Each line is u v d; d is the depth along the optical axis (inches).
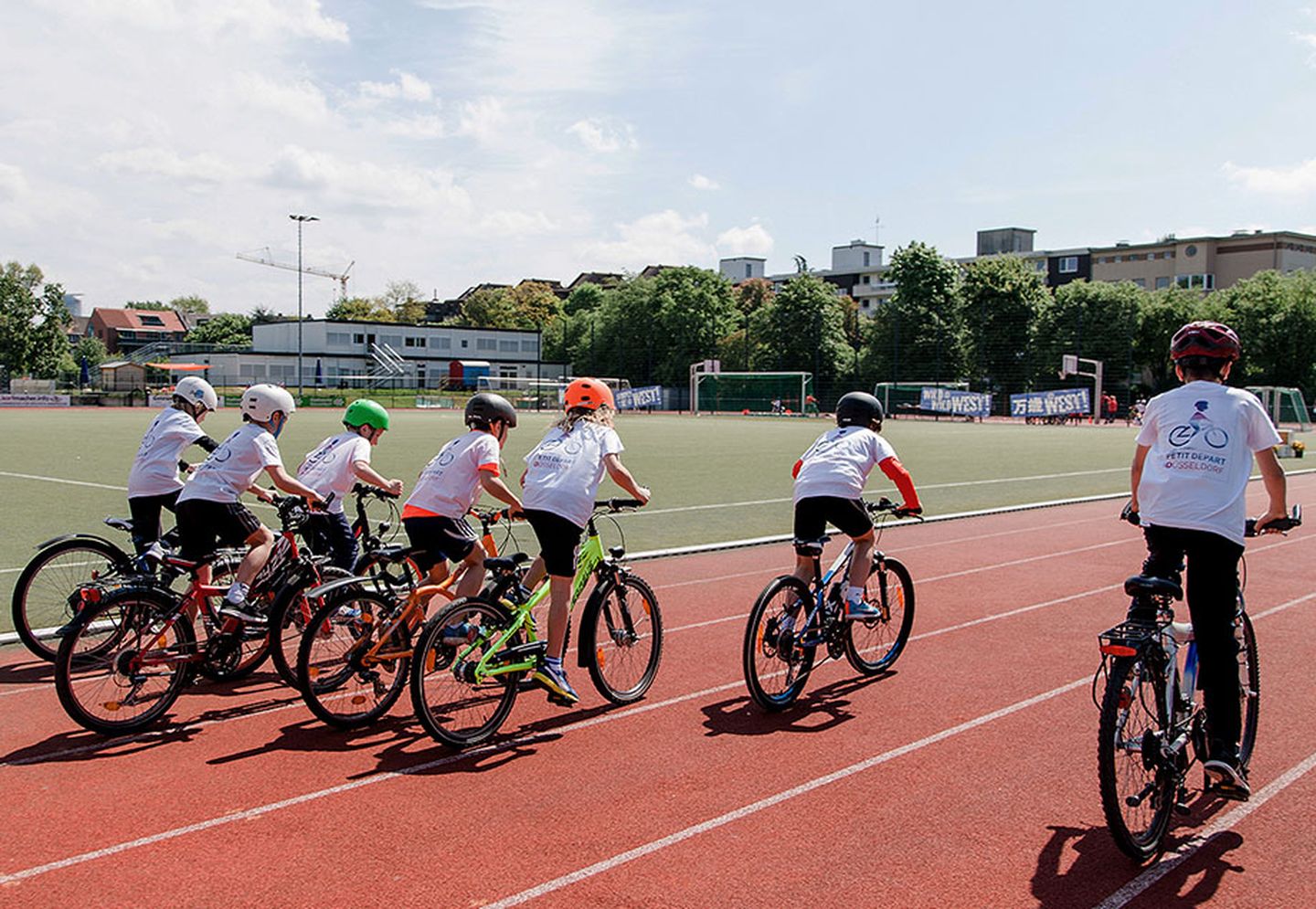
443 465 221.5
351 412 268.4
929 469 879.7
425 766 189.0
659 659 237.0
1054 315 2541.8
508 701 207.9
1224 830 162.2
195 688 237.9
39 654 256.5
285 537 247.3
